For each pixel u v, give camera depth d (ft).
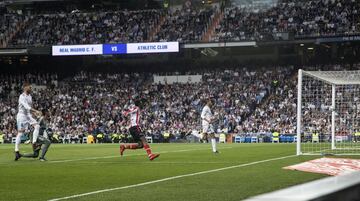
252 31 180.75
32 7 212.43
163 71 196.54
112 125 174.81
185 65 195.11
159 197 27.61
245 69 188.03
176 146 113.19
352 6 175.73
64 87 195.52
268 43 170.50
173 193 29.32
